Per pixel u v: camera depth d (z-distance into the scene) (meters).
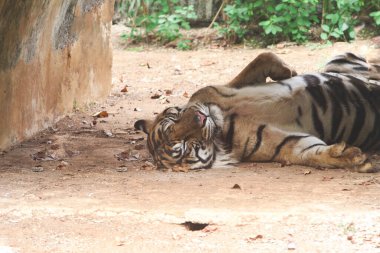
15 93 13.23
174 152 11.50
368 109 12.06
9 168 11.77
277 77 12.03
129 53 24.78
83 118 15.59
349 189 9.84
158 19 25.92
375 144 12.30
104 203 9.43
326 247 7.81
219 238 8.20
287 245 7.92
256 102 11.70
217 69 21.59
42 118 14.48
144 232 8.45
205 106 11.73
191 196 9.70
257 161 11.71
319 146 11.20
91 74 17.05
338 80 12.10
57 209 9.18
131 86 19.70
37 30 13.62
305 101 11.76
